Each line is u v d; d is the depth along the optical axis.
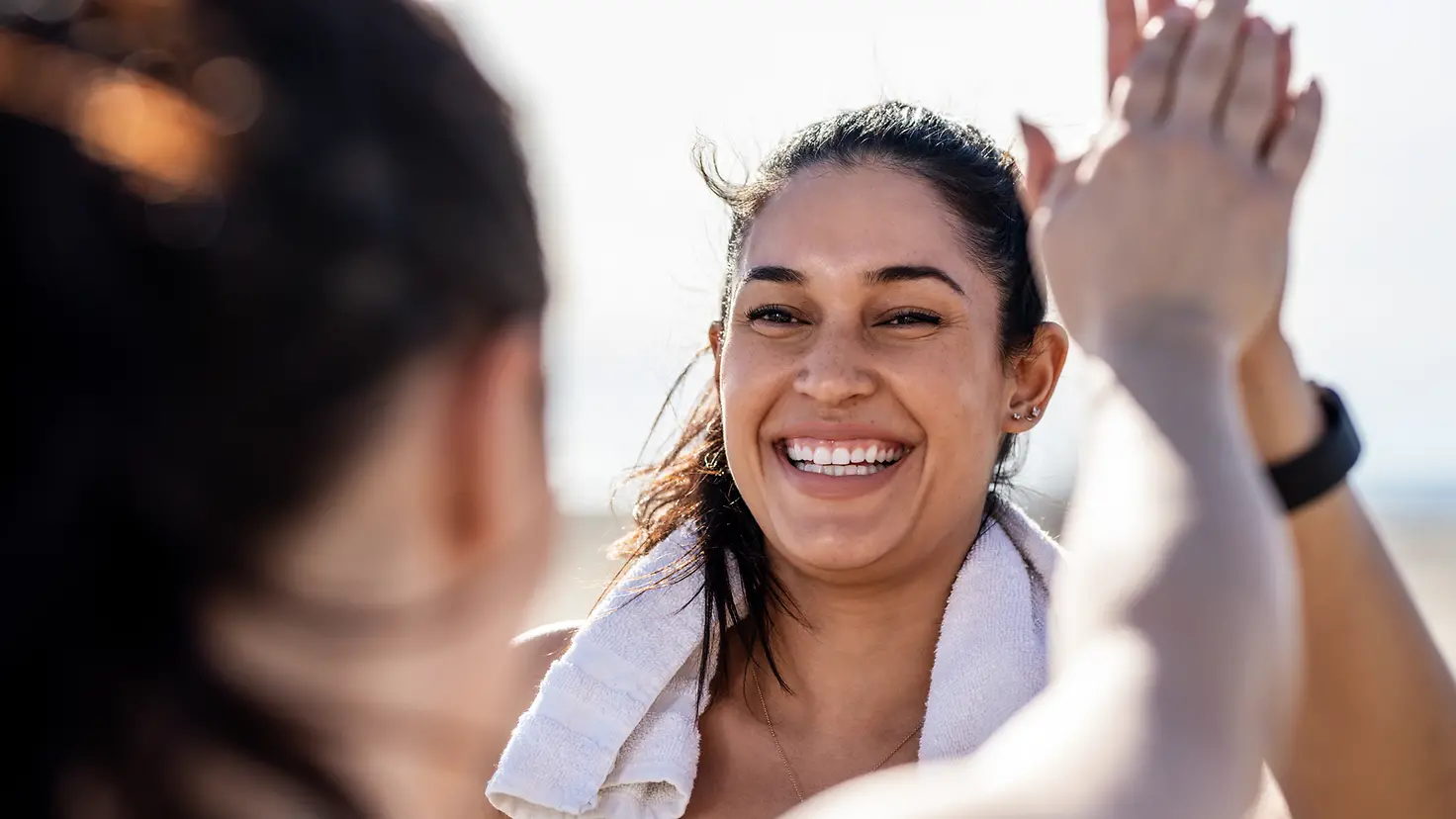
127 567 0.65
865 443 2.56
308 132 0.68
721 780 2.71
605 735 2.68
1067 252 1.00
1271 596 0.79
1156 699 0.74
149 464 0.64
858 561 2.55
